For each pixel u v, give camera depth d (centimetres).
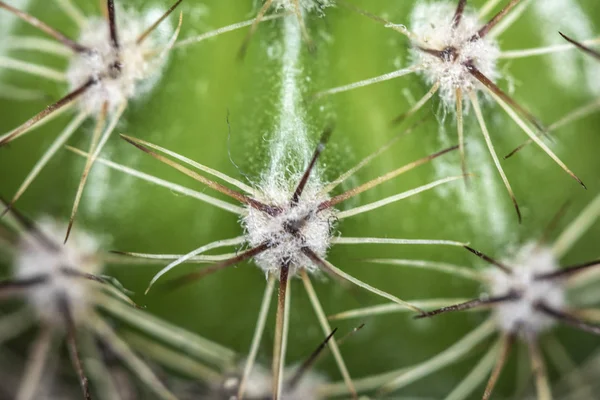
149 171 6
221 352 7
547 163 7
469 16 6
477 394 7
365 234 6
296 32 6
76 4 7
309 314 7
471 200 6
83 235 7
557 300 7
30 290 7
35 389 7
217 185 6
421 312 6
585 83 7
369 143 6
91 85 6
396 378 7
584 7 7
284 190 6
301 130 6
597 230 7
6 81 7
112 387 7
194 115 6
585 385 7
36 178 7
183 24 6
